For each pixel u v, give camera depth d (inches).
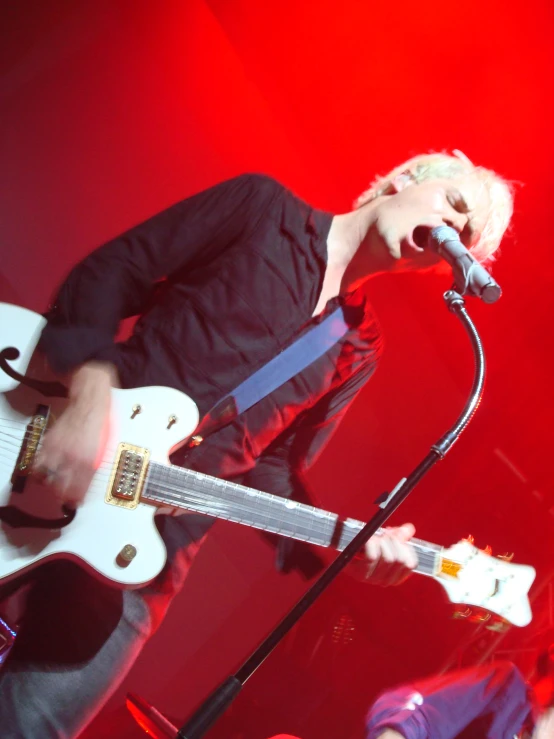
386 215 92.7
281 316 87.4
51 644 72.5
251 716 102.2
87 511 66.4
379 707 80.7
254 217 88.0
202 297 84.2
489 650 109.4
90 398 67.6
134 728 93.0
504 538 119.6
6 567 61.8
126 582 66.6
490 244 99.5
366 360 94.4
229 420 84.2
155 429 70.9
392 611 112.4
